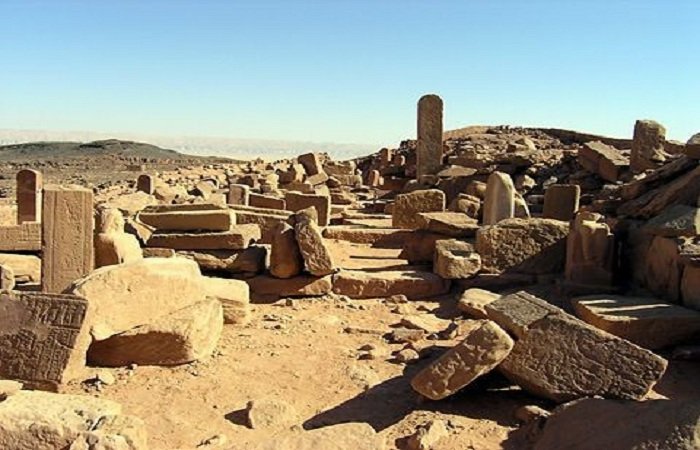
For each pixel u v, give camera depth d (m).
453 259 9.72
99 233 8.95
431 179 21.95
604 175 18.72
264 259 10.21
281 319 8.48
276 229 9.63
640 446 4.33
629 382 5.27
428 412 5.56
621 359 5.36
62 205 8.58
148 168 42.88
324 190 24.83
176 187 21.94
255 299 9.55
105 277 6.63
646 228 8.88
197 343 6.75
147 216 10.33
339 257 13.06
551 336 5.60
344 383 6.33
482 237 9.99
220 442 5.06
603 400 5.02
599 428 4.69
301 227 9.55
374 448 4.50
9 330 6.12
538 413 5.25
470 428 5.27
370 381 6.35
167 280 7.12
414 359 6.89
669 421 4.42
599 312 7.44
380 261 12.62
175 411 5.66
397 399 5.93
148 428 5.31
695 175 9.43
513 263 9.95
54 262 8.59
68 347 6.02
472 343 5.45
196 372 6.50
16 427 4.42
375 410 5.73
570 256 9.45
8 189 26.66
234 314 8.15
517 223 10.00
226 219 10.17
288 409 5.58
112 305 6.66
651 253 8.77
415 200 15.71
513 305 6.30
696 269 7.66
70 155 62.88
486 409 5.62
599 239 9.17
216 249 10.01
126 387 6.12
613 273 9.28
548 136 34.47
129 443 4.40
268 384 6.30
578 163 20.67
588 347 5.48
